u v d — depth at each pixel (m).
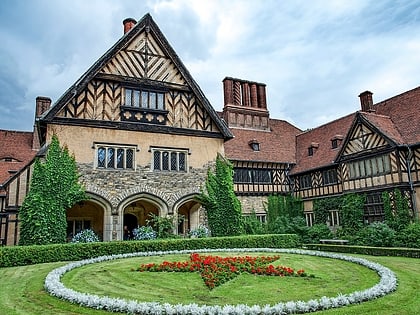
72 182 14.44
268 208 24.53
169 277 8.64
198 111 17.70
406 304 6.09
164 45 17.30
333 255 12.15
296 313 5.60
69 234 17.03
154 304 5.86
